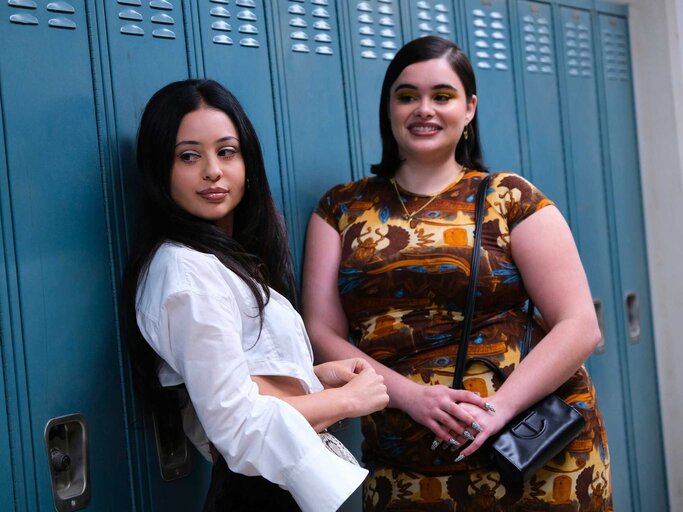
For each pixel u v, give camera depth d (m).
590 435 2.04
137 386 1.88
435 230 2.04
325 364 1.89
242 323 1.67
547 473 1.98
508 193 2.07
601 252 3.26
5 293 1.75
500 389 1.93
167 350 1.61
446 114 2.08
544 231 2.03
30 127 1.80
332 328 2.14
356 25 2.51
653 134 3.45
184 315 1.57
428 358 2.01
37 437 1.78
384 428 2.04
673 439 3.51
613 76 3.35
